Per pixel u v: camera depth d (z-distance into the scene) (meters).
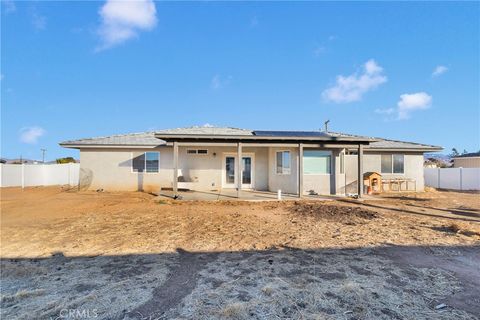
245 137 13.16
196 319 2.98
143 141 17.27
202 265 4.64
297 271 4.35
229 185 17.69
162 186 16.94
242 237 6.46
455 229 7.17
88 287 3.82
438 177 22.59
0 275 4.30
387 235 6.64
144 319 2.99
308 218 8.73
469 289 3.74
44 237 6.46
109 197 13.83
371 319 2.97
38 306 3.30
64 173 23.45
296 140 13.56
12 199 13.17
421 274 4.24
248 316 3.03
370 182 16.81
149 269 4.48
